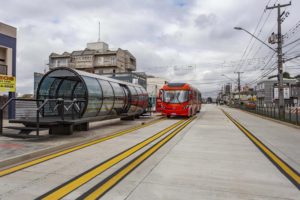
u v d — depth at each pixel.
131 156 8.12
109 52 75.88
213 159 7.77
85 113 13.09
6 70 22.23
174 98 25.92
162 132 14.50
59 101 12.00
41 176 5.94
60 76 13.59
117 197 4.69
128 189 5.11
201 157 8.02
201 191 5.02
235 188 5.21
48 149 8.61
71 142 10.01
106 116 16.17
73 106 12.45
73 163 7.18
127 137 12.46
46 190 5.04
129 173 6.21
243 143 10.83
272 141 11.62
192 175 6.08
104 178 5.81
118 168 6.67
